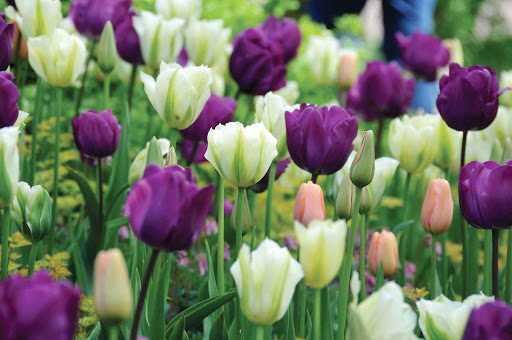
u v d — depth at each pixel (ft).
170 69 4.17
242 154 3.89
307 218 3.88
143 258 4.24
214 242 5.13
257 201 5.93
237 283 3.34
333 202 4.64
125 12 5.87
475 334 3.16
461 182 3.91
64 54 4.81
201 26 5.82
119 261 3.03
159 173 3.24
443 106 4.63
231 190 6.07
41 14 5.01
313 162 4.08
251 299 3.31
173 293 5.14
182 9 6.38
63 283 2.97
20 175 5.13
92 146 4.74
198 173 6.47
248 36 5.51
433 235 4.35
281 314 3.34
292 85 5.83
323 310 4.00
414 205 6.19
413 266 5.57
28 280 3.01
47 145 5.81
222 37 6.24
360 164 3.80
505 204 3.80
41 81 5.11
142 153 4.76
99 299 3.05
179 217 3.25
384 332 3.13
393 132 5.19
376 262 4.46
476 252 4.88
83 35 5.85
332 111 4.11
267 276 3.30
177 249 3.30
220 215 4.09
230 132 3.88
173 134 4.33
